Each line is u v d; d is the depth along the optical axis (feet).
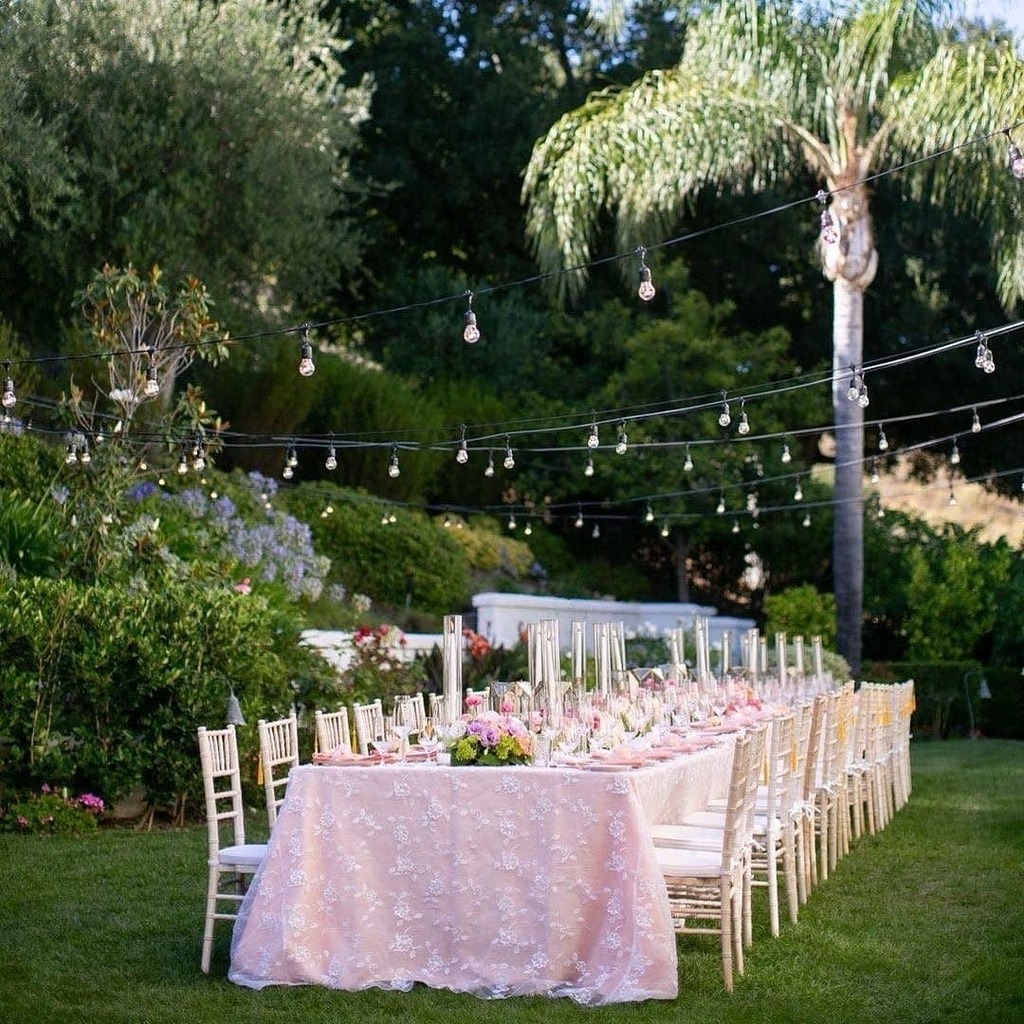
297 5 55.93
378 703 24.11
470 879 17.72
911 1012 16.70
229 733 19.92
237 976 17.90
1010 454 77.77
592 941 17.46
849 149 52.75
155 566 36.04
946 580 65.41
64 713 31.04
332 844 18.08
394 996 17.15
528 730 20.43
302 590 46.06
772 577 75.15
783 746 22.06
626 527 73.51
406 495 61.57
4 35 45.42
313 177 52.80
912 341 75.15
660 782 20.38
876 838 30.86
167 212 48.06
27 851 27.20
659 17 76.33
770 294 78.59
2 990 17.46
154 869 25.34
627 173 52.65
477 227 79.10
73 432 36.45
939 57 48.78
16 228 48.39
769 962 19.22
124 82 47.80
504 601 52.95
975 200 52.03
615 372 67.15
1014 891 24.35
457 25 77.92
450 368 69.92
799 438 68.54
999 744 57.36
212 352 38.11
